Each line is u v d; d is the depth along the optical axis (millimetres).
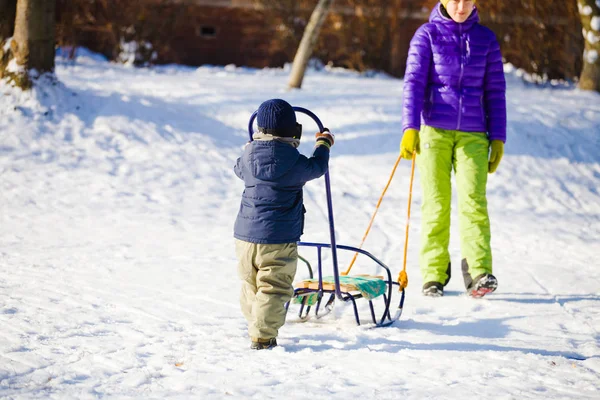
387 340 8125
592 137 24172
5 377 6527
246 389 6238
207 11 47188
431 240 10812
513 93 32281
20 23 21516
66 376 6578
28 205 16406
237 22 47594
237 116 25438
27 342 7609
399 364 7098
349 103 26734
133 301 9680
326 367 6918
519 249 14797
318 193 19031
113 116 21828
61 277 10938
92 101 22484
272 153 7465
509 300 10500
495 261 13594
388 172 20984
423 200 10961
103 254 12781
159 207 16906
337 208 17906
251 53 47906
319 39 46719
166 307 9430
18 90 21438
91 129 21000
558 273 12469
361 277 9125
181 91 28672
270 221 7566
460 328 8859
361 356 7387
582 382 6641
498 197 19688
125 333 8117
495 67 10953
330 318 9273
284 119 7543
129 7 42406
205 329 8367
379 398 6086
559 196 20125
